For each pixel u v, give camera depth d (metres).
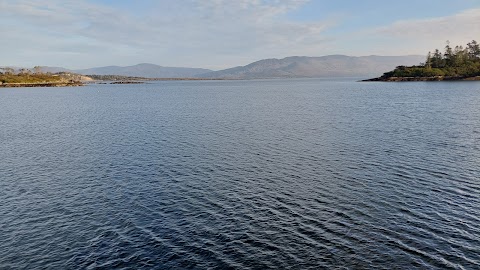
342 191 29.75
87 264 20.02
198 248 21.27
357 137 51.22
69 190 31.20
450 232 22.45
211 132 57.91
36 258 20.75
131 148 46.69
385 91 156.25
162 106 107.50
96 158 41.78
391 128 58.03
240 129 60.50
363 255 20.19
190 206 27.31
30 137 56.19
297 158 40.31
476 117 67.00
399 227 23.25
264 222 24.38
